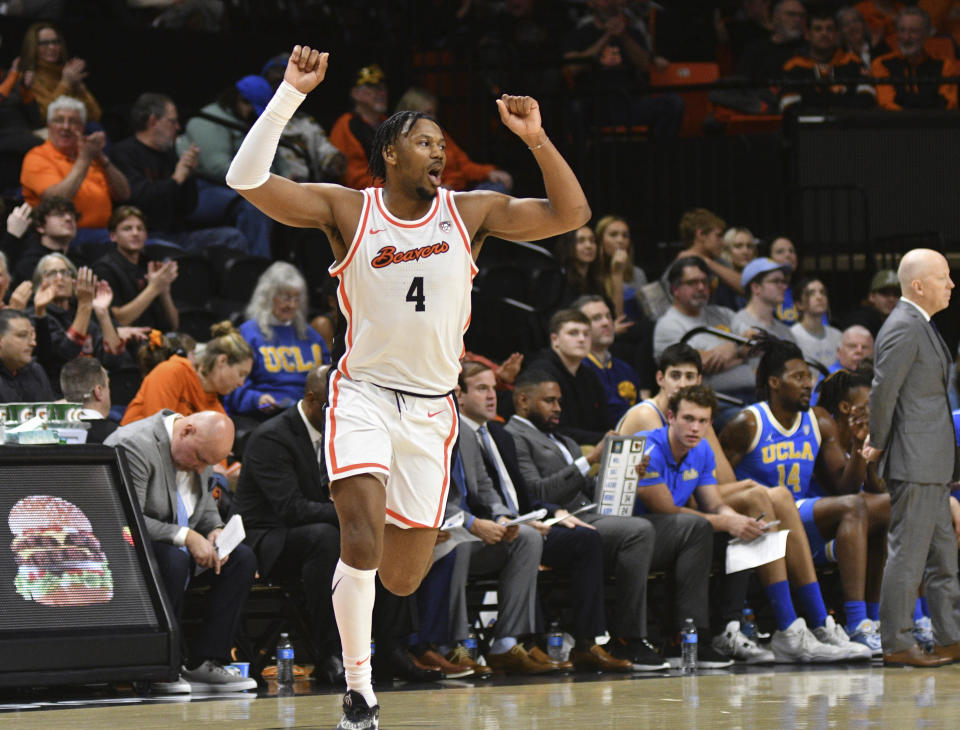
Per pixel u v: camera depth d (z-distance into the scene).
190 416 14.74
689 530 16.56
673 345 17.81
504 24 30.59
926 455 15.45
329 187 9.29
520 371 21.33
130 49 26.36
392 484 9.45
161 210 22.75
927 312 15.61
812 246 26.73
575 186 9.42
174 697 13.49
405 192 9.24
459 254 9.30
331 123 28.11
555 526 16.34
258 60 27.64
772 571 16.95
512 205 9.56
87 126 22.86
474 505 16.19
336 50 28.44
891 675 14.61
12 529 13.07
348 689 9.35
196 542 14.20
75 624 12.97
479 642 16.86
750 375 21.31
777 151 27.61
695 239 24.50
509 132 28.64
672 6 32.91
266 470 15.45
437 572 15.41
